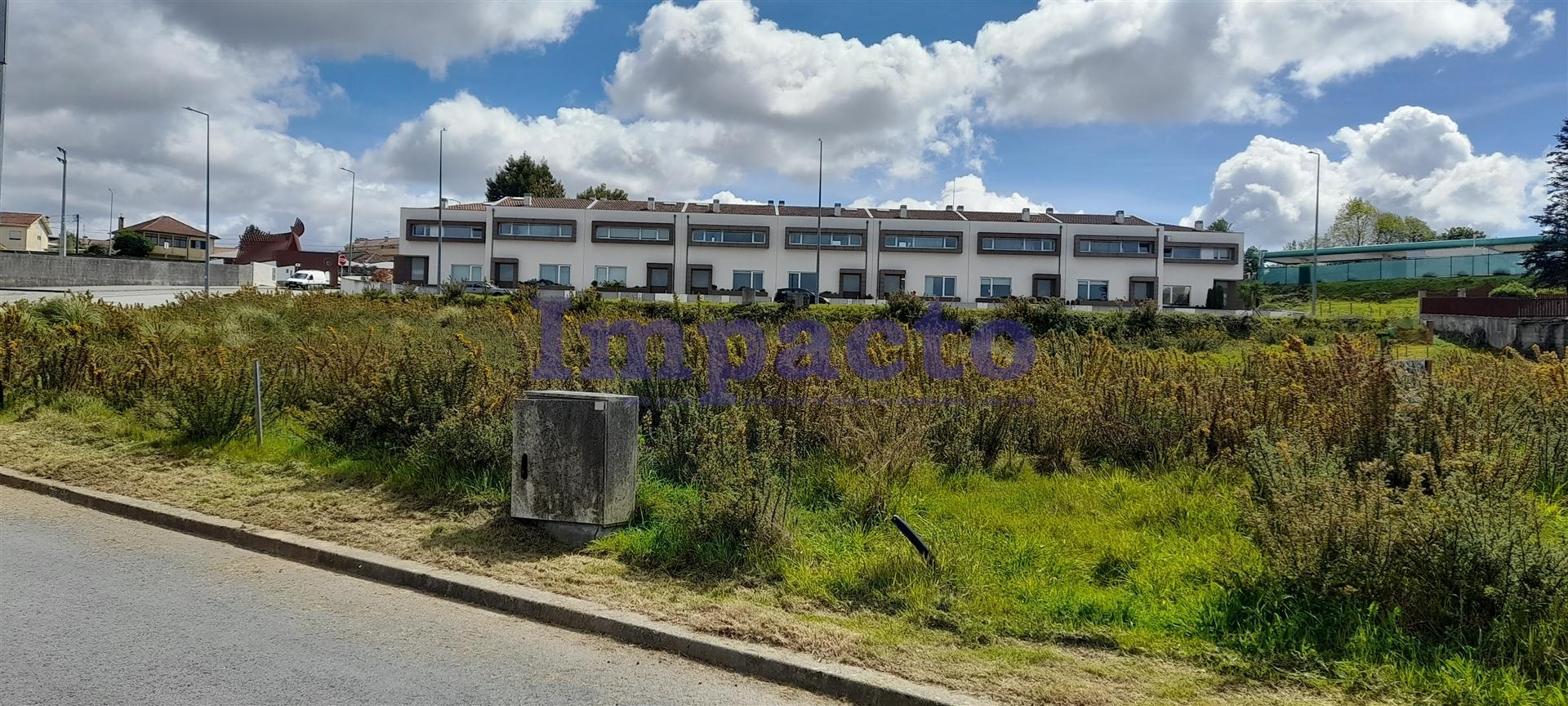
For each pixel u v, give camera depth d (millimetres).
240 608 4914
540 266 56250
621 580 5238
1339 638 4254
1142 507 6559
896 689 3887
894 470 7074
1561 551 4375
